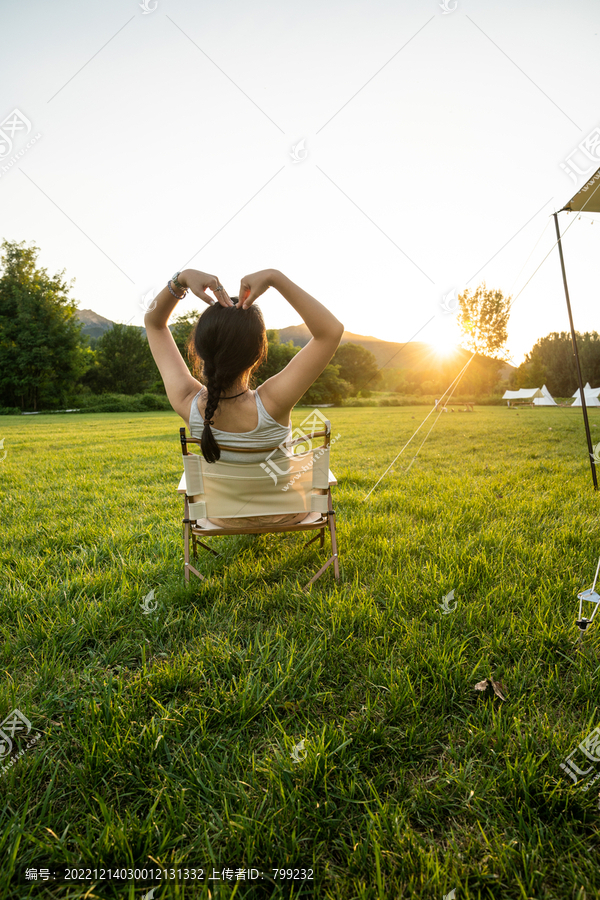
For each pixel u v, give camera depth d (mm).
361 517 3695
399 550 2979
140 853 1172
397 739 1489
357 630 2123
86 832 1199
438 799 1294
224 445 2070
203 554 3002
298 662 1869
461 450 8242
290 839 1176
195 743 1530
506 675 1769
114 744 1448
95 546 3197
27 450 9438
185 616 2229
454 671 1769
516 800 1273
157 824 1229
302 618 2191
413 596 2357
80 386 47938
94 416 31078
